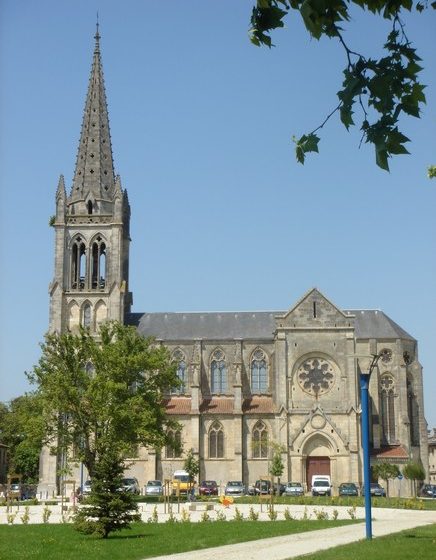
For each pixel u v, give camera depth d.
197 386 125.25
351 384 119.94
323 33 13.39
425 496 119.81
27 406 93.88
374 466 113.00
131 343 94.94
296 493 109.25
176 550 40.16
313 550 38.09
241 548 40.31
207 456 122.62
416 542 39.47
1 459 166.25
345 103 13.43
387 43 13.48
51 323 128.12
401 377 128.38
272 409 124.12
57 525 58.00
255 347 131.62
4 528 55.66
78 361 92.31
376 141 13.35
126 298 138.88
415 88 13.27
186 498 100.19
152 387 95.56
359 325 133.75
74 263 131.50
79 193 133.25
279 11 14.00
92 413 88.81
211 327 135.00
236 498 100.25
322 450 117.62
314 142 14.10
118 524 48.47
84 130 137.25
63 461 118.75
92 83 139.62
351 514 63.78
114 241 130.75
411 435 128.62
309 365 121.81
